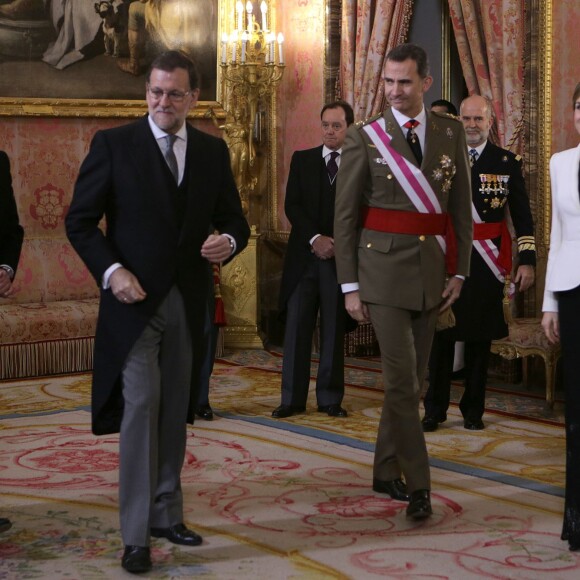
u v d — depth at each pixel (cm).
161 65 317
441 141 373
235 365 740
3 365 688
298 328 564
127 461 318
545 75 646
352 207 375
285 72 859
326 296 562
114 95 813
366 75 764
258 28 814
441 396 527
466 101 521
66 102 796
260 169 872
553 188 345
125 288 312
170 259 322
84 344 721
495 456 472
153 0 819
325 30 805
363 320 381
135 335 315
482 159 521
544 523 370
